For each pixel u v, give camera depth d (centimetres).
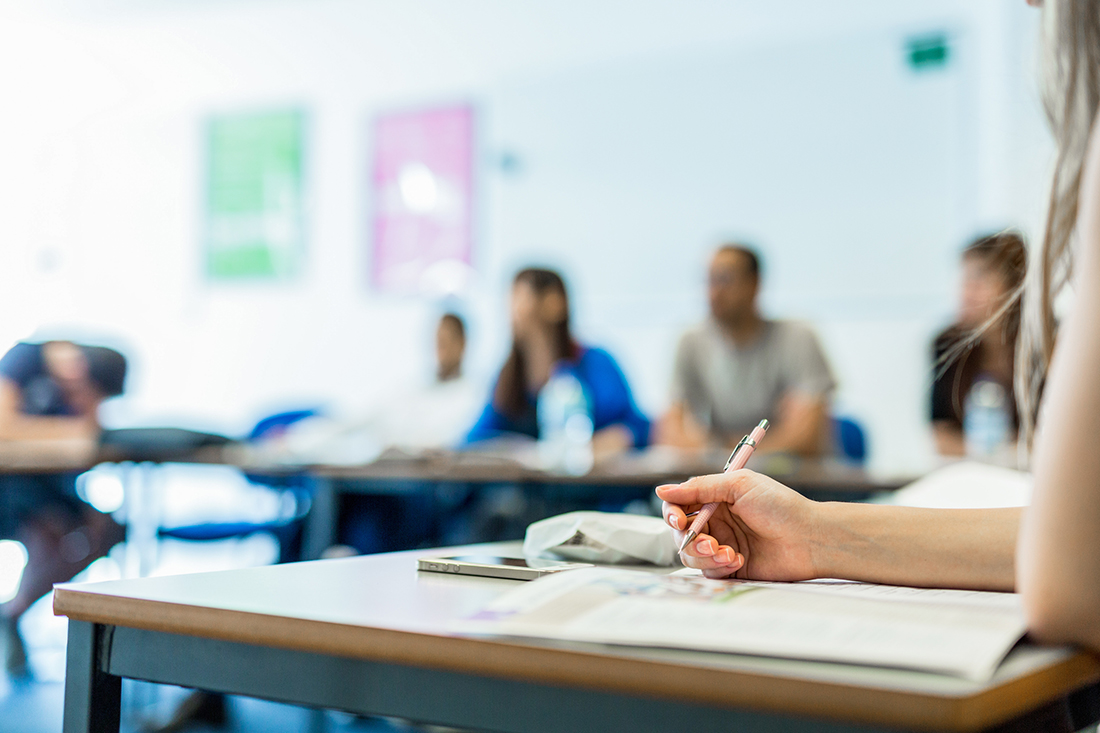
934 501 92
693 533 61
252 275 516
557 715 42
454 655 43
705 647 40
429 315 481
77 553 290
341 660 47
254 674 49
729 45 427
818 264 411
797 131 415
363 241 495
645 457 277
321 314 503
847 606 46
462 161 477
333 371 499
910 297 397
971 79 387
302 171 508
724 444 302
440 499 286
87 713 54
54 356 333
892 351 399
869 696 35
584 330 451
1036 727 46
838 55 409
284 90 513
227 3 513
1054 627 43
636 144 443
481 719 43
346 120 500
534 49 464
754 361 300
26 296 552
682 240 435
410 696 45
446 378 349
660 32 441
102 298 544
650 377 440
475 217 474
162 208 536
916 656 38
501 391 314
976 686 35
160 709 236
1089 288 46
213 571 63
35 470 216
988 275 241
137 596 52
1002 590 55
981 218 384
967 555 56
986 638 40
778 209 418
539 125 462
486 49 473
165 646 52
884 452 399
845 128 408
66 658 55
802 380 296
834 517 59
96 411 339
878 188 402
